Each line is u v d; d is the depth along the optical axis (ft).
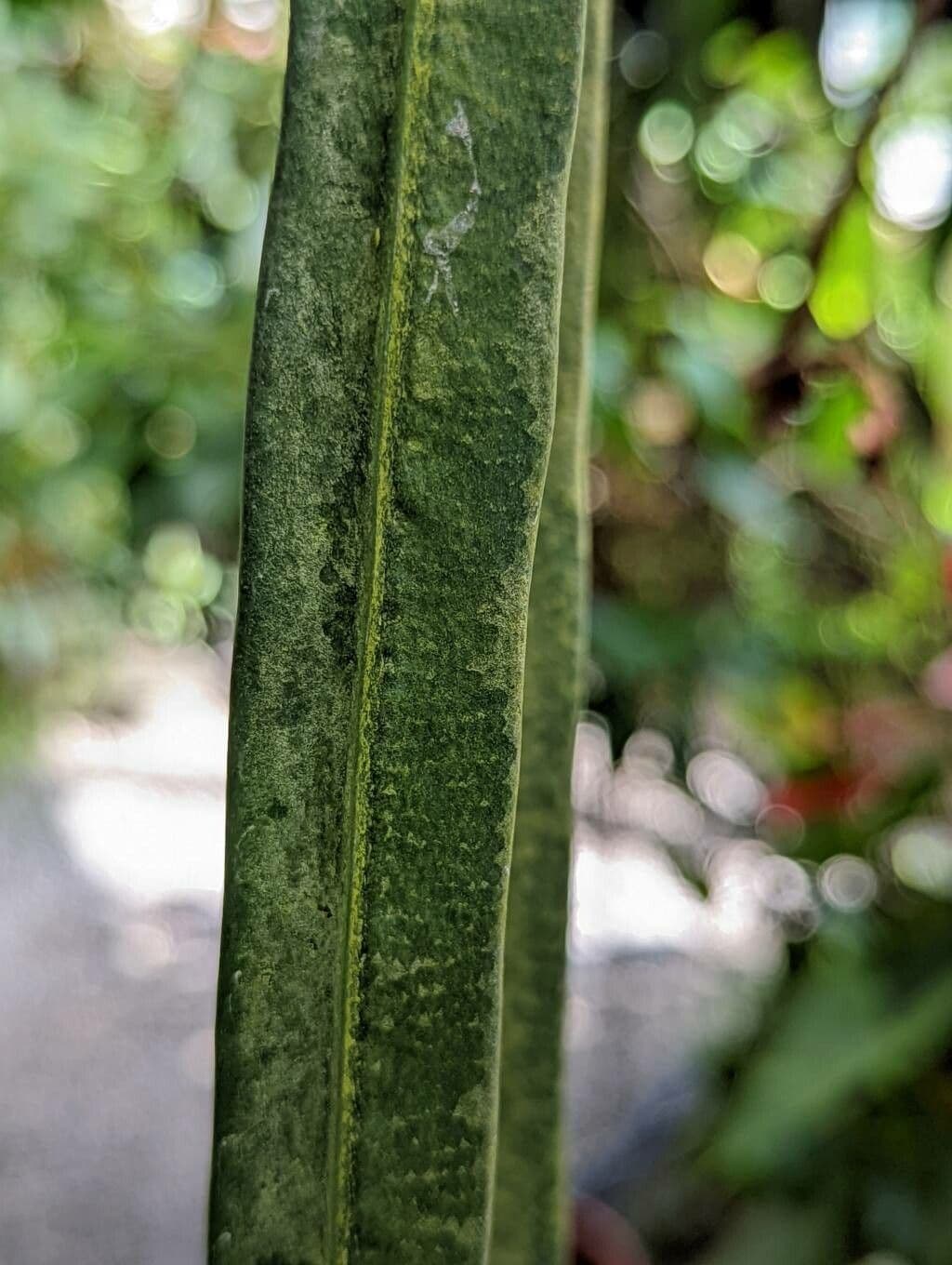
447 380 0.44
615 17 1.55
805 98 1.60
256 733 0.45
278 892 0.45
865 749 1.67
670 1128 2.35
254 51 1.82
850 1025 1.50
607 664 1.62
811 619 1.72
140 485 1.72
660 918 3.28
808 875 1.84
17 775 2.41
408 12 0.44
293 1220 0.47
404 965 0.45
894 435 1.40
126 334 1.62
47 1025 2.95
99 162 1.90
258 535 0.44
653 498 1.66
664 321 1.57
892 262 1.46
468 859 0.45
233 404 1.62
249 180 1.96
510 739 0.45
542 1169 0.59
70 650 2.17
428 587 0.44
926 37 1.27
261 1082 0.46
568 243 0.56
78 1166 2.46
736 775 2.02
